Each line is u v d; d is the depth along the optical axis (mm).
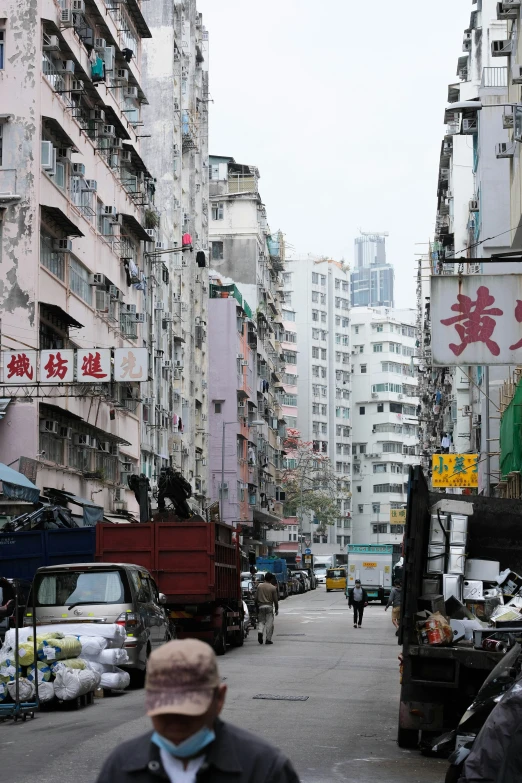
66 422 37969
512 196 28875
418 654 11359
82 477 40031
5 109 34344
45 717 13898
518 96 27969
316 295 151625
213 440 82312
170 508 29281
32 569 24094
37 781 9359
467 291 17406
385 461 158125
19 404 33625
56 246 36281
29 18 34500
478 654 11172
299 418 148375
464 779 7469
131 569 18875
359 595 39531
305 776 9820
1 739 11945
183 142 69812
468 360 17328
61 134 36188
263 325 98625
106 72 42812
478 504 13227
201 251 72812
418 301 101312
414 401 163750
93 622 17844
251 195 96688
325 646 29141
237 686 17609
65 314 35406
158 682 3490
